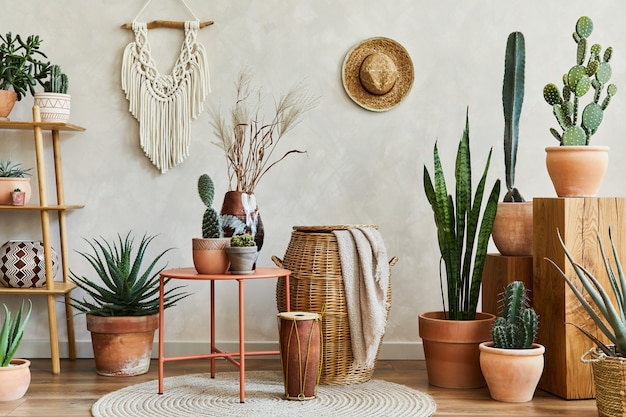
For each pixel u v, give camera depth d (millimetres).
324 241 3088
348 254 3059
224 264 2906
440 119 3713
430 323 3078
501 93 3719
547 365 3010
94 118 3686
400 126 3711
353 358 3084
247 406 2744
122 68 3654
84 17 3674
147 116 3672
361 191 3715
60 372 3354
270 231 3707
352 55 3688
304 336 2828
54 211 3686
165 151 3680
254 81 3691
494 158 3721
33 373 3332
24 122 3273
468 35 3711
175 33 3689
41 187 3311
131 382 3156
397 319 3711
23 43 3416
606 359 2521
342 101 3709
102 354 3266
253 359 3670
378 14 3703
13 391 2844
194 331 3705
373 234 3133
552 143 3730
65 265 3605
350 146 3711
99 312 3273
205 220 3070
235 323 3705
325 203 3711
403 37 3709
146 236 3703
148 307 3361
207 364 3564
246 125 3521
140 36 3666
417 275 3717
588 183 2975
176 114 3680
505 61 3359
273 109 3697
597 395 2600
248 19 3693
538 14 3723
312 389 2854
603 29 3734
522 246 3234
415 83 3709
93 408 2705
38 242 3504
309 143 3707
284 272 2984
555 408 2756
